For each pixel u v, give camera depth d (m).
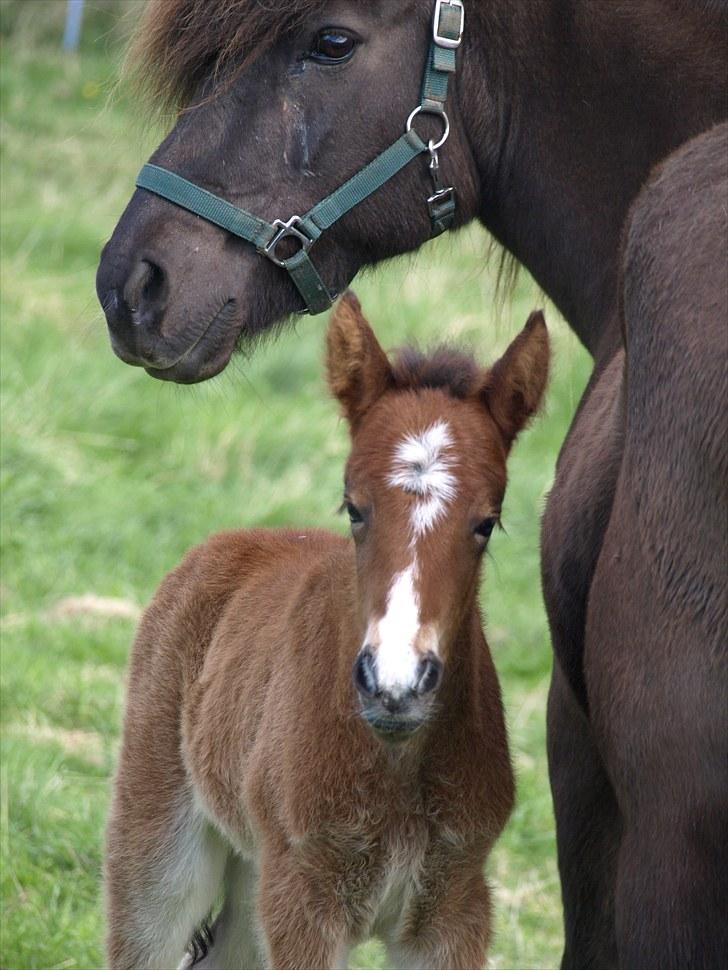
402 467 5.32
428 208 5.95
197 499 14.20
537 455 15.33
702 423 4.10
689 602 4.13
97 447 15.26
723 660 4.05
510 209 6.03
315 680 6.01
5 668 10.96
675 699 4.13
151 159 5.86
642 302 4.37
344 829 5.93
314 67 5.75
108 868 7.21
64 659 11.38
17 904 8.36
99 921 8.20
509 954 8.25
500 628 12.34
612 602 4.38
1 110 25.48
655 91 5.60
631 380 4.39
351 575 5.89
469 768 5.92
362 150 5.80
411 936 6.22
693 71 5.56
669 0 5.63
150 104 6.13
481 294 17.86
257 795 6.24
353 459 5.48
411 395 5.66
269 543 7.46
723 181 4.34
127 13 6.73
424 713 5.08
